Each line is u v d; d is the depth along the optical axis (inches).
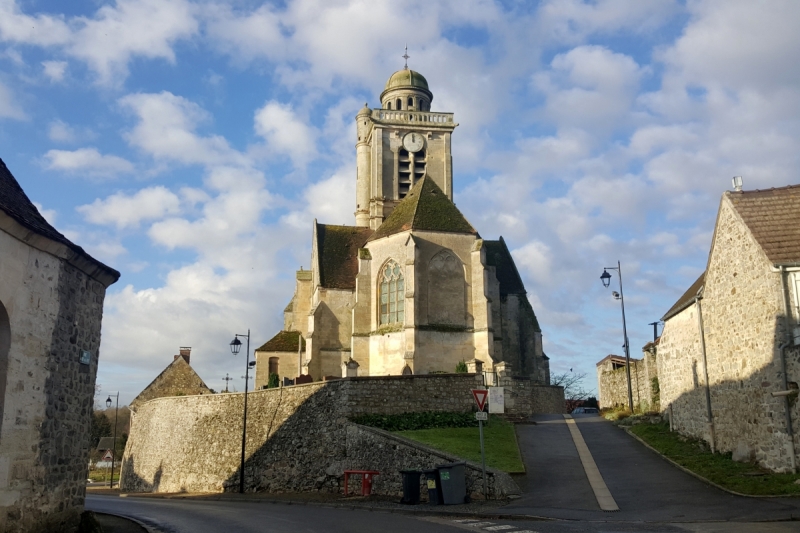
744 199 906.1
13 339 525.0
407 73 2743.6
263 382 2194.9
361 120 2709.2
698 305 1023.0
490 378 1406.3
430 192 1891.0
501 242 2235.5
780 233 842.2
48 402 581.0
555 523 636.7
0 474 506.9
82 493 655.1
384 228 1877.5
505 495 835.4
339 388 1235.9
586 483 863.7
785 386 781.9
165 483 1625.2
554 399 1744.6
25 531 542.9
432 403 1272.1
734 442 909.2
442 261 1774.1
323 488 1187.9
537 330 2025.1
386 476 1047.0
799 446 757.9
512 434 1172.5
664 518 639.1
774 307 805.2
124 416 3875.5
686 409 1099.3
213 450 1493.6
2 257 506.9
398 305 1782.7
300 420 1299.2
